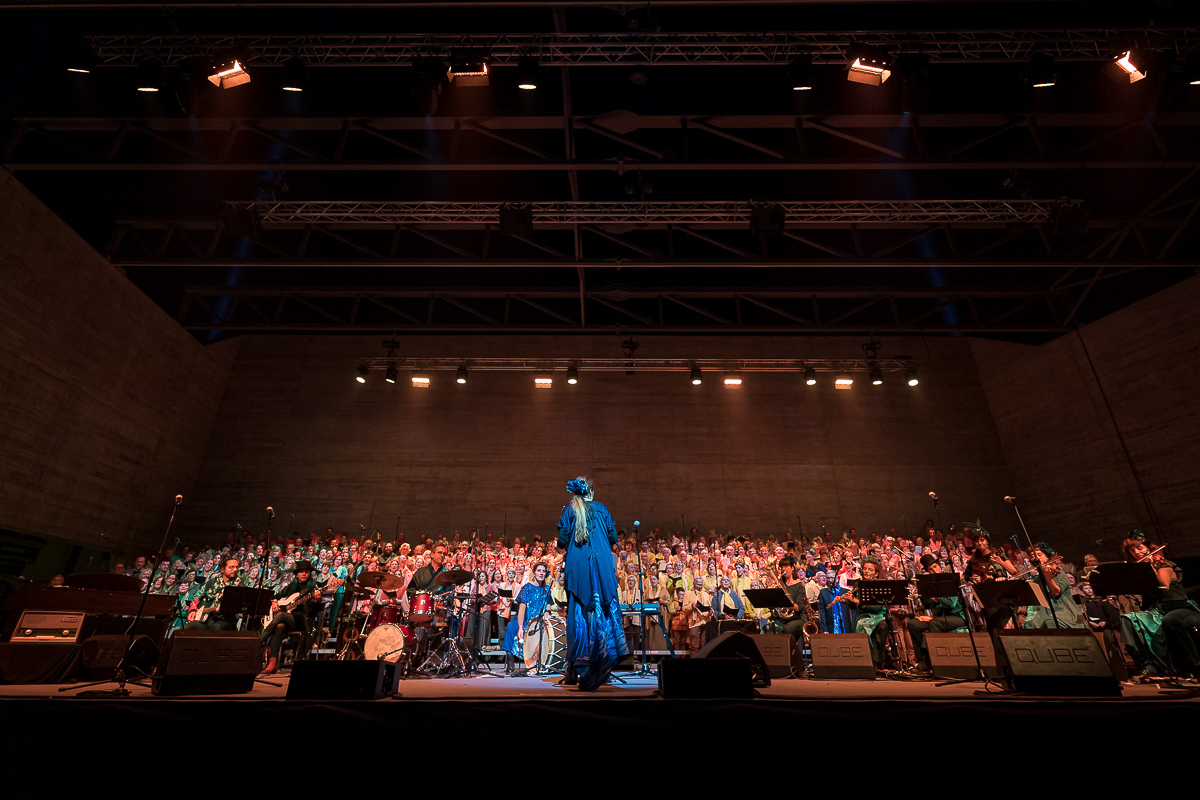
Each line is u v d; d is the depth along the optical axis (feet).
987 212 40.63
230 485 58.44
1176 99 34.88
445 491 59.82
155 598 24.25
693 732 12.46
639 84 35.32
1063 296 54.90
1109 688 13.78
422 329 54.54
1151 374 49.57
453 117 36.83
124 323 47.37
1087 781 12.25
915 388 64.59
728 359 62.69
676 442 62.39
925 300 60.08
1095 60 31.45
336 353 64.08
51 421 41.50
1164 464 48.57
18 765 11.93
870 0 29.14
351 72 36.42
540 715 12.56
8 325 37.86
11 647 19.44
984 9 32.58
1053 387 57.41
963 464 61.82
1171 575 21.79
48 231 40.09
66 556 43.45
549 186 44.21
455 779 12.12
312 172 42.80
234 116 36.52
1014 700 12.87
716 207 41.24
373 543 49.93
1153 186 42.11
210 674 14.42
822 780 12.20
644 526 59.41
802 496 60.85
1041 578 25.13
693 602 42.63
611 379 64.54
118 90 36.45
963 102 36.47
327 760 12.18
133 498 49.88
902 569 42.63
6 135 36.47
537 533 58.85
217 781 12.02
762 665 15.94
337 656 27.86
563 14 31.71
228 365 62.18
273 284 54.13
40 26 35.09
